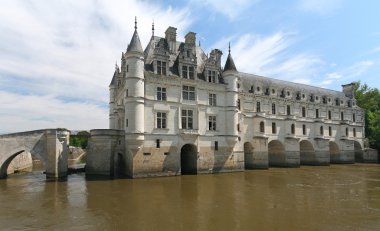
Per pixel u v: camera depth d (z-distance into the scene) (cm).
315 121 6097
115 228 1625
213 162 4138
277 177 3838
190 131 3891
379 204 2245
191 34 4284
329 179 3728
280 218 1831
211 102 4241
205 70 4225
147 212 1966
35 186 2988
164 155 3709
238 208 2083
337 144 6544
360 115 7288
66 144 3819
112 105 5381
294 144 5556
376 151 7150
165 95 3819
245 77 5528
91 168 3841
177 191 2720
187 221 1758
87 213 1939
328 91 7075
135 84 3516
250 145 5003
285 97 5741
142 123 3538
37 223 1722
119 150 3844
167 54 3878
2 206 2138
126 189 2806
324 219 1816
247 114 5047
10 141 3575
